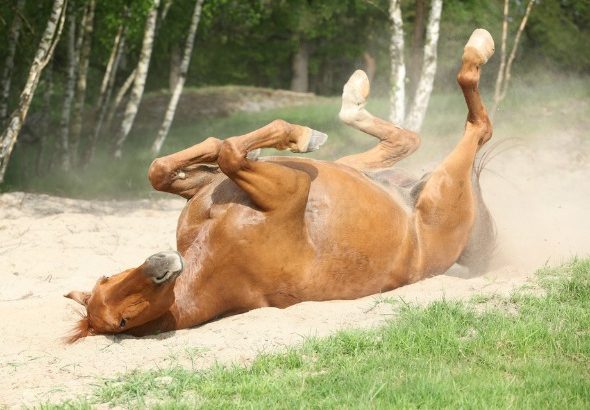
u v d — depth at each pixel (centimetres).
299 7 5594
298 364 805
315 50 6738
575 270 1045
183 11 4291
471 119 1078
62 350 879
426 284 1015
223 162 865
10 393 780
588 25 5084
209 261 892
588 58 4769
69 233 1669
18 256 1452
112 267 1393
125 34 3628
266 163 873
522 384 745
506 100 3522
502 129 3023
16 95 4150
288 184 881
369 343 836
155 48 4759
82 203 2259
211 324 918
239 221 886
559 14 4891
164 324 887
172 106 3612
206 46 6500
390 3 2861
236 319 908
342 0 5262
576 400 714
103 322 842
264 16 5653
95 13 3641
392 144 1143
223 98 5506
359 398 719
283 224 892
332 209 931
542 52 4791
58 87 5172
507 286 1008
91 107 5372
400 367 786
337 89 7700
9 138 2344
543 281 1012
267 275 905
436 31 2836
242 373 784
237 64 6944
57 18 2338
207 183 950
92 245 1555
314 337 841
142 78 3481
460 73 1073
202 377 780
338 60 7294
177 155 916
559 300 953
